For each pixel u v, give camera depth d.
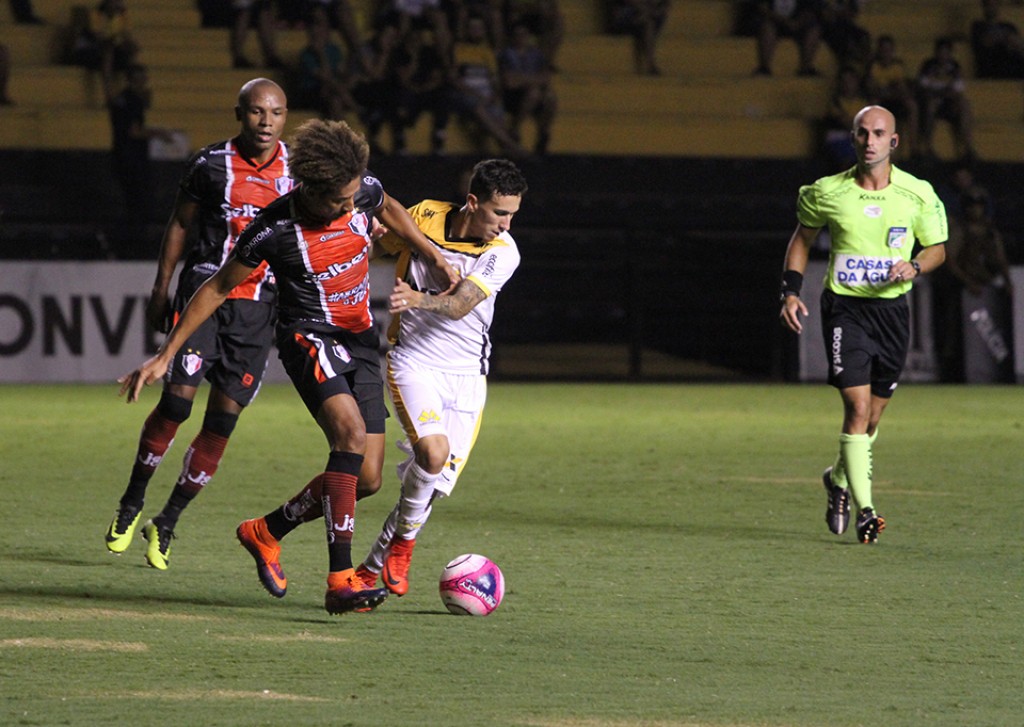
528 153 77.12
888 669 15.60
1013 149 83.81
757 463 37.22
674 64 86.19
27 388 61.09
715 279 74.75
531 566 22.31
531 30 82.06
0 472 33.72
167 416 21.94
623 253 74.69
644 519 27.58
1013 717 13.55
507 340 73.81
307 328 18.92
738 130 82.38
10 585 19.95
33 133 76.31
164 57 80.44
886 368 26.59
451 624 17.92
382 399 19.58
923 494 31.52
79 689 14.26
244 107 22.30
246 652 16.12
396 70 74.75
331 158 17.80
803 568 22.33
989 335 69.62
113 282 64.31
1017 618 18.52
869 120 26.55
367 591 17.77
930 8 89.88
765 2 84.81
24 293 63.41
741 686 14.76
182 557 22.70
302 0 81.00
